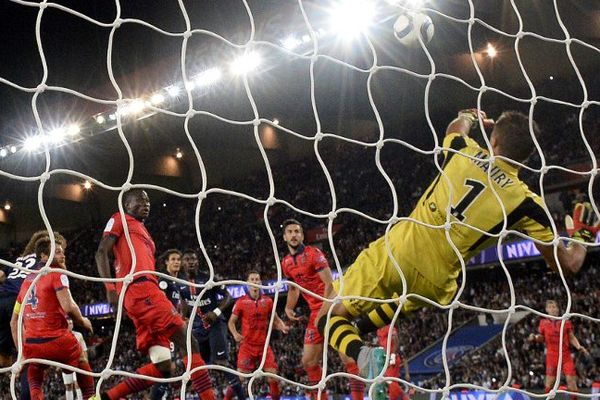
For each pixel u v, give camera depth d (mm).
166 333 5309
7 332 6684
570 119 23516
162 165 30922
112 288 5230
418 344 21281
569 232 3803
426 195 3832
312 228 26797
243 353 8375
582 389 14266
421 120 26875
